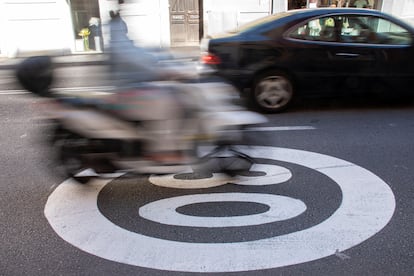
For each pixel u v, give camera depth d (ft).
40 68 12.19
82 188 12.81
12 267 8.97
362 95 21.98
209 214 11.09
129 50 12.13
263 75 20.99
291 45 20.79
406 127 19.03
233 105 13.67
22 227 10.61
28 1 42.14
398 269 8.79
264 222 10.66
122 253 9.40
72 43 43.83
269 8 46.44
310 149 16.08
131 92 11.72
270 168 14.20
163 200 11.96
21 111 23.18
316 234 10.07
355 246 9.57
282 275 8.57
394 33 21.72
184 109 12.05
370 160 14.90
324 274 8.61
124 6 12.16
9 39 42.73
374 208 11.34
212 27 46.14
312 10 21.52
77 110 11.97
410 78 21.93
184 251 9.43
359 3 47.55
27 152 16.22
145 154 12.09
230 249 9.48
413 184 12.88
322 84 21.43
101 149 12.09
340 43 21.15
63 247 9.68
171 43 46.78
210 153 12.75
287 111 22.11
